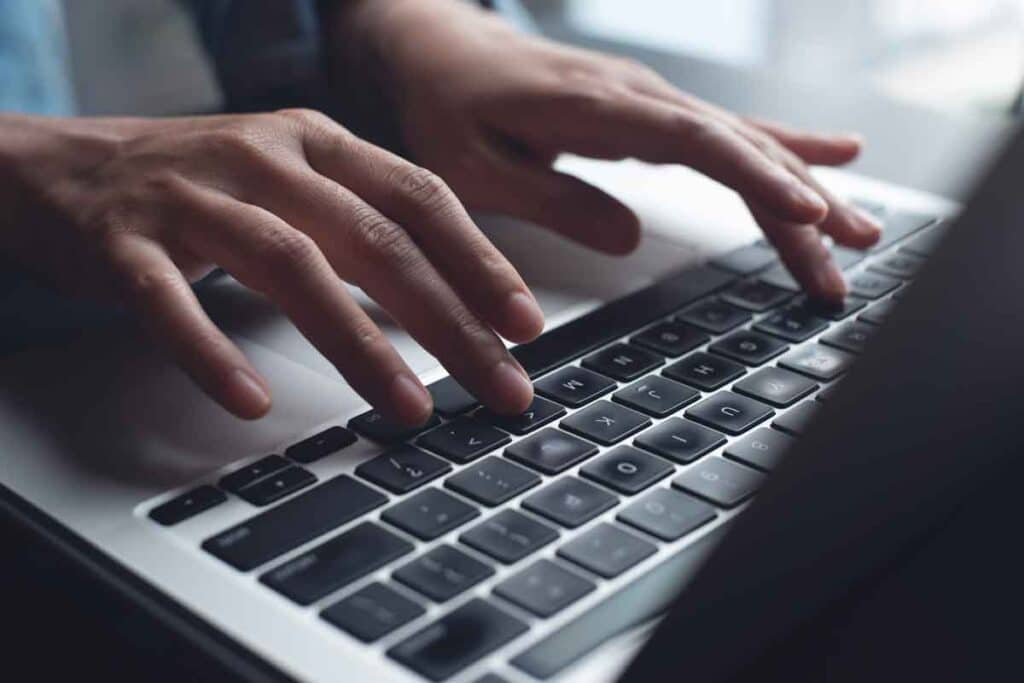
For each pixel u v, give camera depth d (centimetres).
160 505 34
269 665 27
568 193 54
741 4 187
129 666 30
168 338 38
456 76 63
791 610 27
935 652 28
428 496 34
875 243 52
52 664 31
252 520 33
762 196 50
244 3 77
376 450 36
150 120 52
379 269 42
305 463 36
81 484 35
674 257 52
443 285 41
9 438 37
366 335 39
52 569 32
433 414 38
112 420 38
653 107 56
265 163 46
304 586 30
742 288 49
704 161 53
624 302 47
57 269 46
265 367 42
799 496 28
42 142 50
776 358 43
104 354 43
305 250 41
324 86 76
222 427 38
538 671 27
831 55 175
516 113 59
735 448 36
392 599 29
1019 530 30
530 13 148
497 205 58
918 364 30
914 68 159
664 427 38
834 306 47
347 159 47
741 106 75
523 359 42
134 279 41
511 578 30
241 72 78
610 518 33
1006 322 32
